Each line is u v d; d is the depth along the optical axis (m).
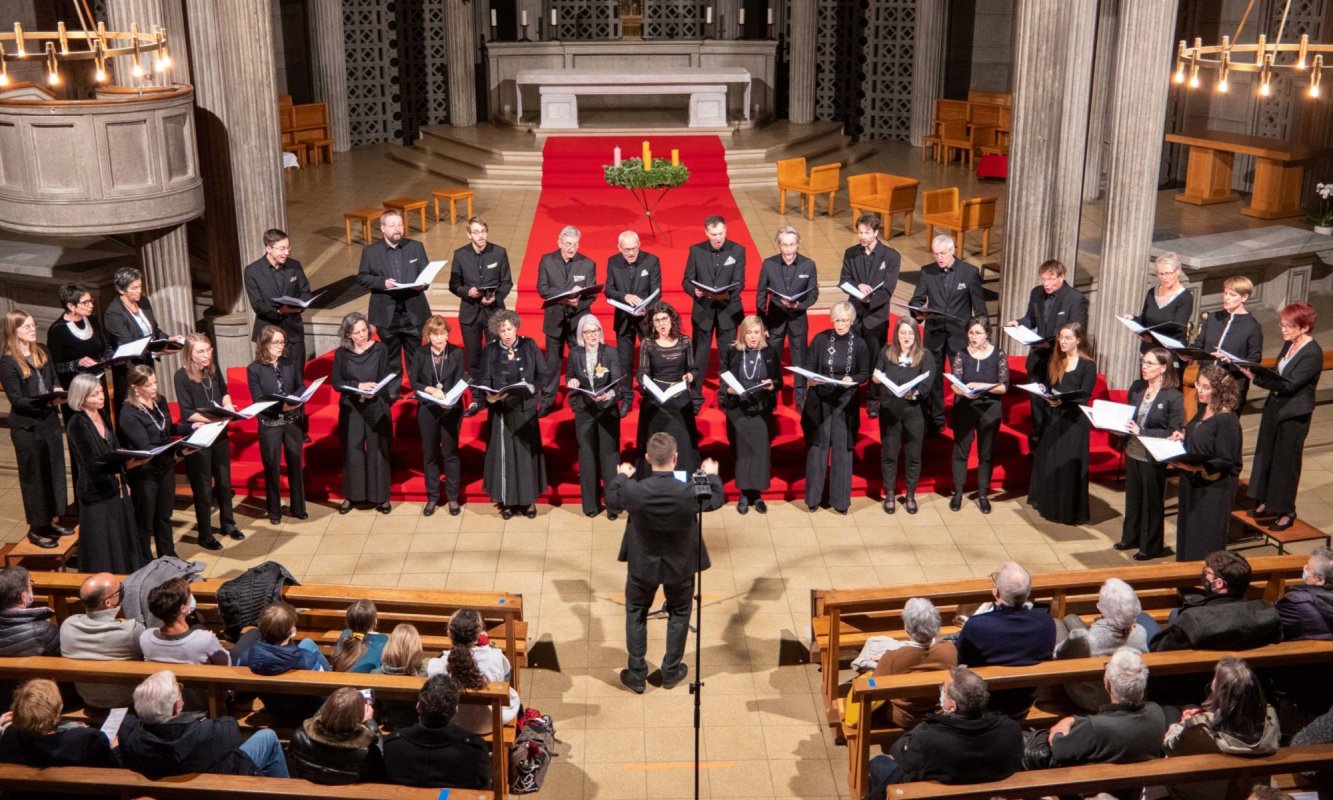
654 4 20.69
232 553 9.59
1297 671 6.91
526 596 9.09
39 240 13.08
